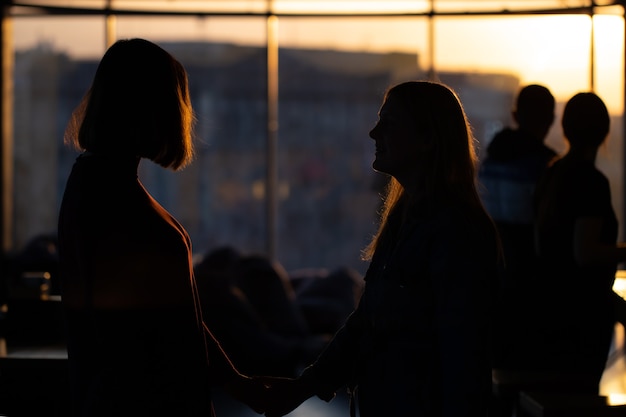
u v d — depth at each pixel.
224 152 23.22
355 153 23.73
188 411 2.40
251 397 2.94
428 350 2.44
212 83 22.42
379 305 2.52
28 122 11.80
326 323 8.86
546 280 3.98
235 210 23.95
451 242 2.40
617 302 3.85
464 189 2.51
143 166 20.12
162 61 2.44
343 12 9.54
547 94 4.77
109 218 2.35
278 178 24.50
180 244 2.41
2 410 3.95
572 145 3.90
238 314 7.50
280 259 25.17
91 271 2.35
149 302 2.35
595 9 8.67
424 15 9.44
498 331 4.19
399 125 2.56
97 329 2.35
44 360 3.85
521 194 4.53
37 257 7.87
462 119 2.57
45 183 11.93
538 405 3.79
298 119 23.09
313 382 2.91
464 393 2.30
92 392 2.36
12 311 4.24
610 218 3.87
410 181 2.58
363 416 2.57
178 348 2.38
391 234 2.64
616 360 8.05
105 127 2.40
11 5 9.37
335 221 24.84
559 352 4.02
